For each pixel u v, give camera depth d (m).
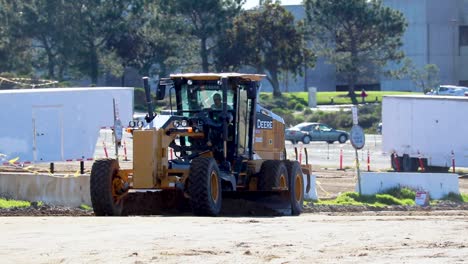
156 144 48.69
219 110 52.06
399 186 75.94
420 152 107.06
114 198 49.41
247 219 45.44
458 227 40.41
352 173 104.25
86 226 40.31
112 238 35.16
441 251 31.61
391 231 38.34
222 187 51.59
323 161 124.19
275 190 54.31
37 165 97.06
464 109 104.62
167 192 52.91
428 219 47.75
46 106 80.44
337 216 52.78
